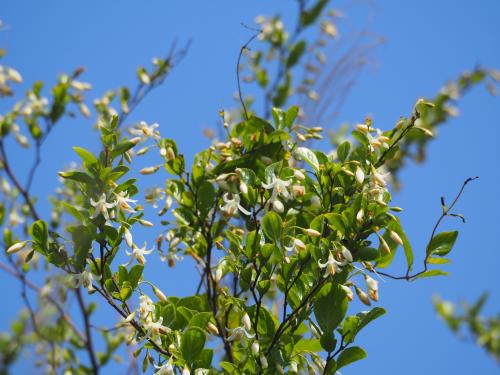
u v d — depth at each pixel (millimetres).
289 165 1338
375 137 1271
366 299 1205
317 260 1198
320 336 1213
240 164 1321
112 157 1233
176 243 1321
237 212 1304
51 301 1530
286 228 1217
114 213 1212
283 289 1226
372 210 1220
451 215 1238
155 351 1231
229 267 1250
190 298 1259
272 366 1198
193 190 1333
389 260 1255
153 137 1304
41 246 1201
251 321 1224
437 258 1233
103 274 1198
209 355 1187
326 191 1265
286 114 1342
